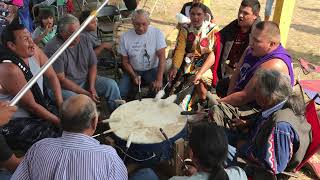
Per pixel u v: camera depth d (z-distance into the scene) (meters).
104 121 3.24
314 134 2.69
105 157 2.10
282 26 4.86
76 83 4.10
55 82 3.68
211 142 1.93
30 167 2.09
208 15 4.35
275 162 2.54
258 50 3.24
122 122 3.21
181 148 2.92
